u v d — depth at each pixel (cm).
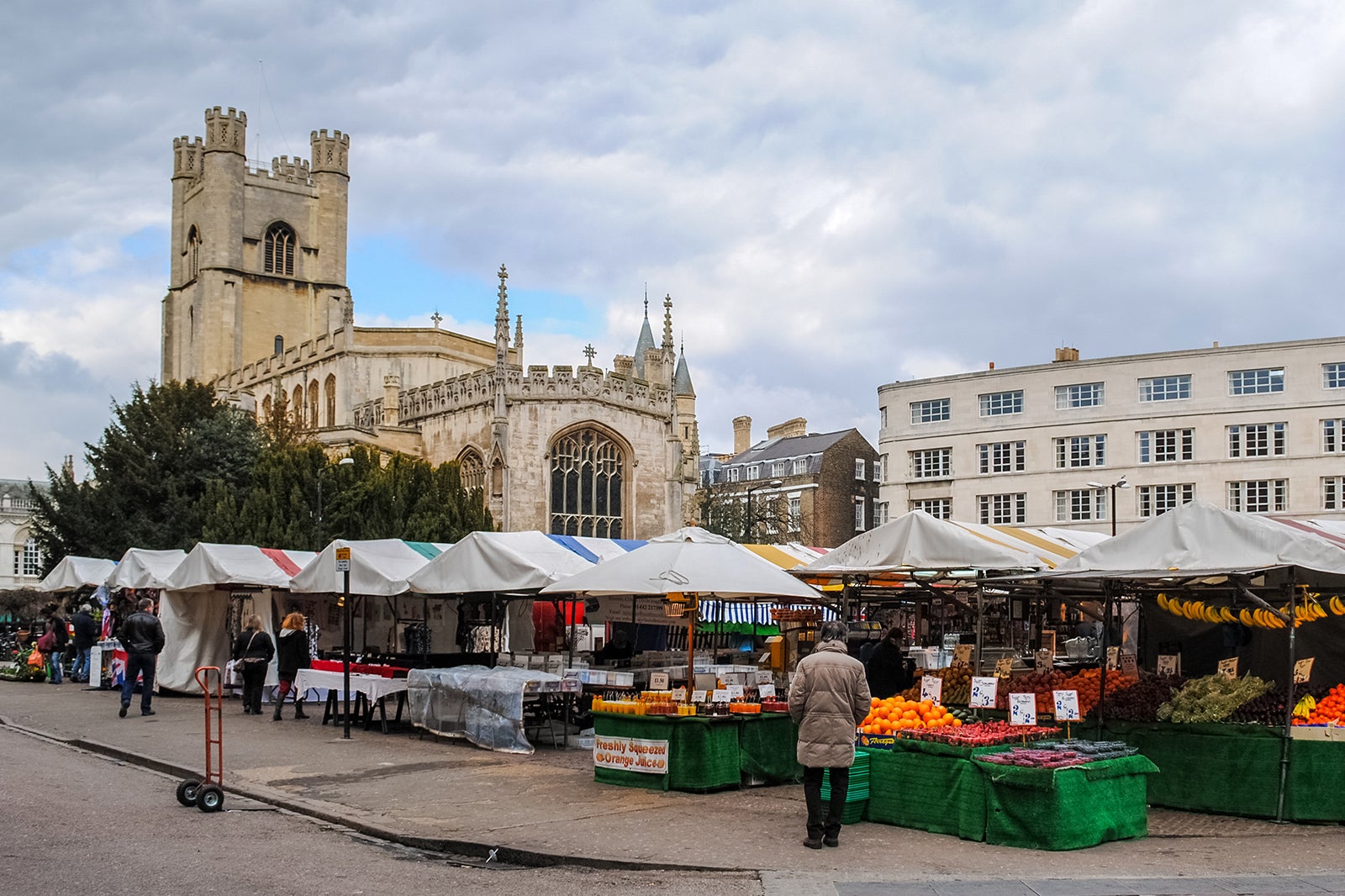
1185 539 1302
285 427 5488
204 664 2812
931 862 1046
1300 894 903
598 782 1491
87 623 3362
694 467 6231
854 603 2305
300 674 2205
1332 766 1219
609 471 5541
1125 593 1725
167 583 2742
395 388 5884
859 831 1191
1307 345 6344
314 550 3975
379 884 967
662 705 1442
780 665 2823
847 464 9300
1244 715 1292
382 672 2184
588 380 5394
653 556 1530
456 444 5544
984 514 7150
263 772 1574
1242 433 6475
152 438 4828
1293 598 1255
